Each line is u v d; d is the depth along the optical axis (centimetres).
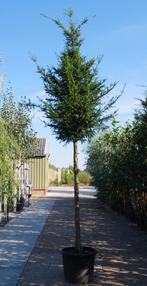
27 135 1898
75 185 761
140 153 1145
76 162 764
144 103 1066
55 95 757
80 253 713
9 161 820
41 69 764
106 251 970
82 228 1345
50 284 696
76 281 702
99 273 767
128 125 1327
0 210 1452
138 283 704
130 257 905
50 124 756
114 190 1750
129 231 1281
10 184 877
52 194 3291
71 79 736
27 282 707
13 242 1077
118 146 1455
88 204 2316
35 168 3153
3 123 833
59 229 1317
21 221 1509
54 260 869
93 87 755
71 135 749
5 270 785
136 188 1265
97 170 2094
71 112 739
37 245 1039
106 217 1667
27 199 2205
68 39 774
